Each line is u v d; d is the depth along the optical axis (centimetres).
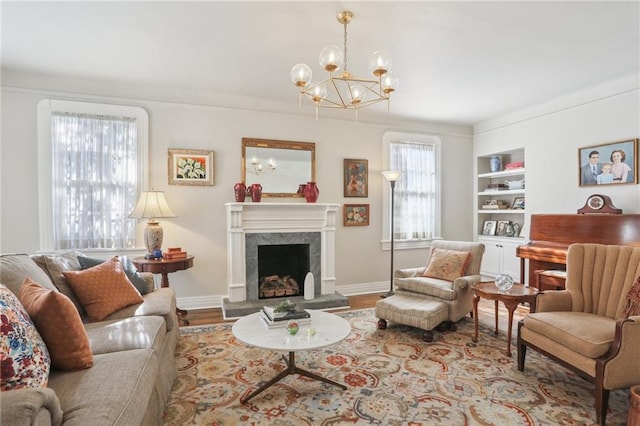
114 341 183
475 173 556
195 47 291
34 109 347
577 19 249
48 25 254
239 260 400
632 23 254
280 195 439
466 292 340
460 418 191
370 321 360
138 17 244
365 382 231
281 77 360
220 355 275
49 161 351
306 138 455
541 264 406
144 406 140
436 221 536
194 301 406
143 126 382
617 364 184
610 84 375
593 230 362
